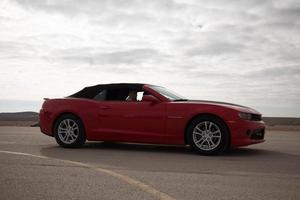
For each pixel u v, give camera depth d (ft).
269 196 16.75
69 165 23.47
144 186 18.28
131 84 31.40
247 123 27.81
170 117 28.99
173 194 16.98
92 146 33.40
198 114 28.35
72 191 17.37
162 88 31.73
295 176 20.70
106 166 23.35
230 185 18.60
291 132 57.41
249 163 24.66
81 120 31.71
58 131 32.37
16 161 24.63
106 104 31.04
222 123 27.89
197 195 16.85
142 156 27.53
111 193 17.08
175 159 26.22
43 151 29.91
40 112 33.50
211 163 24.59
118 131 30.48
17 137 41.78
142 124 29.76
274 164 24.31
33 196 16.53
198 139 28.45
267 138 43.96
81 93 32.55
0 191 17.26
